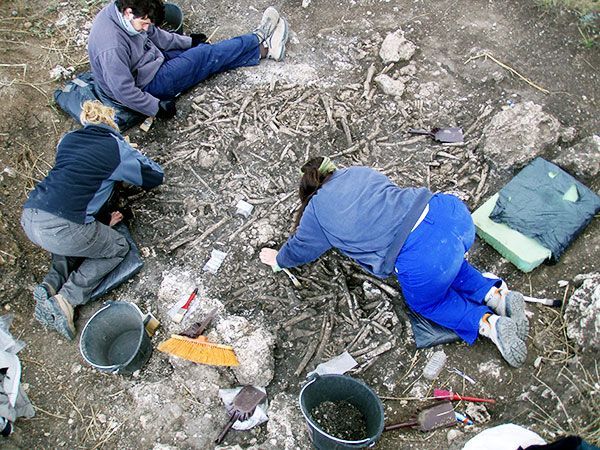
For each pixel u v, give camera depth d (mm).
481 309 3361
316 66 4797
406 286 3314
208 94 4664
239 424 3248
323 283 3750
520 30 4875
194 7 5344
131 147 3822
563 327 3453
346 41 4930
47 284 3586
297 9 5223
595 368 3225
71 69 4812
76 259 3771
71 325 3561
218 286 3744
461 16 5008
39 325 3717
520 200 3822
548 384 3260
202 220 4031
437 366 3381
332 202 3162
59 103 4516
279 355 3492
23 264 3926
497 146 4102
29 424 3324
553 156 4145
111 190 3758
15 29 5059
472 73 4668
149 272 3850
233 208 4066
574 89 4531
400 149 4285
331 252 3871
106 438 3254
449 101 4523
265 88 4645
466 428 3162
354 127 4418
